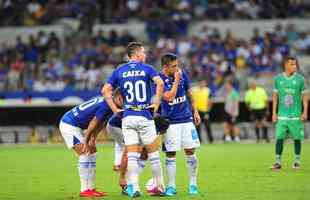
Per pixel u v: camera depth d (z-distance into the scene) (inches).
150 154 1455.5
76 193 1571.1
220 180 1768.0
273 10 4714.6
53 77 4175.7
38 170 2121.1
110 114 1476.4
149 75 1423.5
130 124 1422.2
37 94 3927.2
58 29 4781.0
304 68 4207.7
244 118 3754.9
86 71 4202.8
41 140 3759.8
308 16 4694.9
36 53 4493.1
